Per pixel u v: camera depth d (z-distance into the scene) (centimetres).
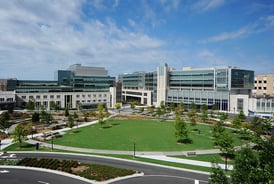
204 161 4459
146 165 4194
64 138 6303
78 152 5006
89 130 7469
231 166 4162
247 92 13075
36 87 12781
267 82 13788
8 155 4716
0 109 11069
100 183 3366
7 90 11912
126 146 5512
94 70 15762
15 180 3422
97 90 14938
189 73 14112
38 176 3591
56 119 9506
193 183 3384
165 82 14862
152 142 5916
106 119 9881
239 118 7194
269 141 1927
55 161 4131
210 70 13012
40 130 7306
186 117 10500
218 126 6197
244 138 6338
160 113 10494
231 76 12100
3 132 6738
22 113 10175
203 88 13375
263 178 1670
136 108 14325
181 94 14125
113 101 15025
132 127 8075
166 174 3744
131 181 3441
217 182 1900
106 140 6100
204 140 6178
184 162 4388
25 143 5706
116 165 4181
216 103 12488
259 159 1892
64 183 3334
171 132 7219
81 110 12775
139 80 18012
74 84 14138
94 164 4138
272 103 10519
